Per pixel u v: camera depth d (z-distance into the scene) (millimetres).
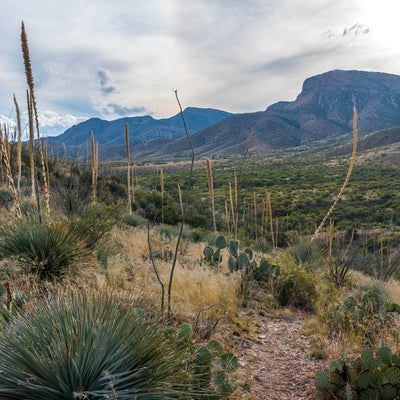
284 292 6066
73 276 4430
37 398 2014
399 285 8133
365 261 8562
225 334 4031
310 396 2910
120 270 5141
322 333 4355
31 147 5012
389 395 2471
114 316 2502
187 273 5910
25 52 4625
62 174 13258
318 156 163125
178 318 3996
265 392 3004
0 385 2004
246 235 13555
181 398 2344
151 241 8805
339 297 6059
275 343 4215
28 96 4848
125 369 2238
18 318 2609
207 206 20359
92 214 6012
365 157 112062
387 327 4230
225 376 2668
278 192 51875
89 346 2227
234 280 5793
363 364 2783
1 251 4375
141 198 15406
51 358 2199
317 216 29688
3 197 8398
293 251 8805
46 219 5461
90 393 1942
